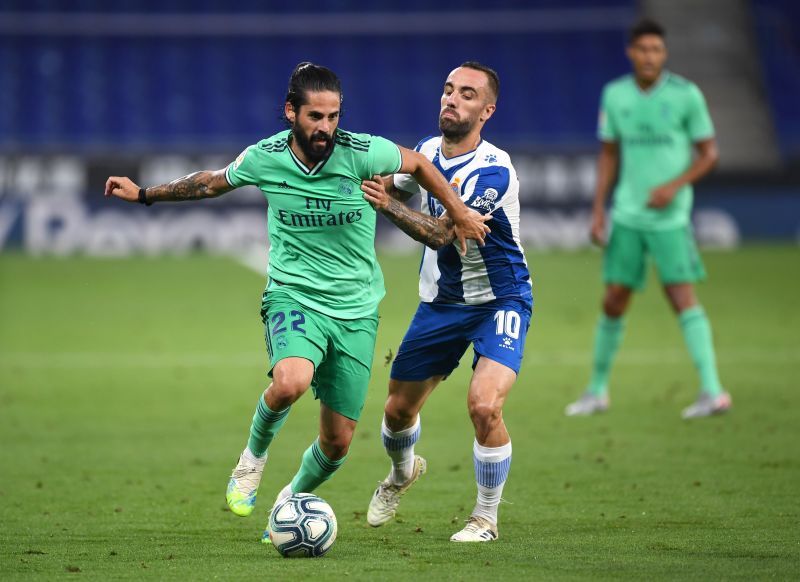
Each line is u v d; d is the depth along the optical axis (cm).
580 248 9969
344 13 12544
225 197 9988
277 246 2116
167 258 9550
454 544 2070
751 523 2241
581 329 5881
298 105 1956
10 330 5816
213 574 1811
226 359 4972
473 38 12481
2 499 2519
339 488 2681
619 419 3588
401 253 10012
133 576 1802
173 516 2352
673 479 2709
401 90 12119
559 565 1875
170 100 11888
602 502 2472
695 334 3622
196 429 3481
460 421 3631
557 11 12588
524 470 2844
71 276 8212
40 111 11656
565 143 11712
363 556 1962
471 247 2202
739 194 10244
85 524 2269
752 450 3058
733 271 8325
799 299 6875
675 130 3622
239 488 2036
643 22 3619
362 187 1978
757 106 11931
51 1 12344
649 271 8762
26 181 9900
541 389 4216
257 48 12331
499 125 11812
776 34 12538
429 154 2242
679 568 1850
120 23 12281
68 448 3170
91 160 9888
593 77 12212
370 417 3734
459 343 2256
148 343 5431
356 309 2091
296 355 2003
